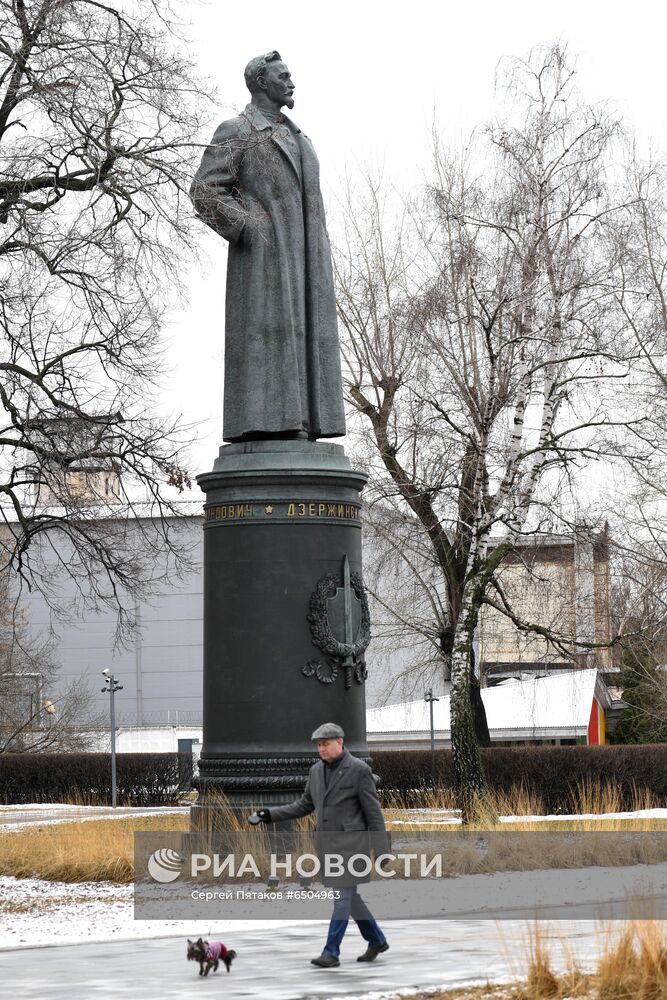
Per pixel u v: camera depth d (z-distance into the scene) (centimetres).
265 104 2214
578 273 2981
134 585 3006
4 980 1070
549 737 5219
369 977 1049
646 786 3503
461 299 3294
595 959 1076
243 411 2158
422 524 3672
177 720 7688
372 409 3691
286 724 2027
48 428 2630
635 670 4897
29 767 4712
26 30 2158
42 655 5994
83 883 1769
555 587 3788
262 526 2064
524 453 2933
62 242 2252
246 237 2170
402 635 4006
